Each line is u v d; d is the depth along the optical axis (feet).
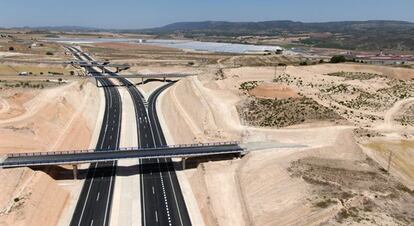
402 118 329.11
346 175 226.58
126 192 233.35
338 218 181.78
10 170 221.05
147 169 264.72
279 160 249.34
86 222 202.39
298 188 212.43
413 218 183.01
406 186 219.82
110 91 509.35
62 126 319.68
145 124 370.94
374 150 264.72
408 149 266.57
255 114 332.19
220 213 211.41
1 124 279.49
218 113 338.54
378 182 218.59
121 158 248.73
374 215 184.14
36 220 191.83
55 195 219.20
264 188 222.07
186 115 367.86
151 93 506.07
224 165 256.32
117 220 205.36
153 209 216.95
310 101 350.64
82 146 304.71
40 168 237.04
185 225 203.82
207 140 293.84
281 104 343.46
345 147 268.82
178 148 268.41
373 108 354.74
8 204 194.70
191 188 241.55
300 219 186.29
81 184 240.73
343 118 316.81
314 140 281.54
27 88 390.42
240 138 292.61
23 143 266.16
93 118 379.35
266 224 192.65
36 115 304.91
